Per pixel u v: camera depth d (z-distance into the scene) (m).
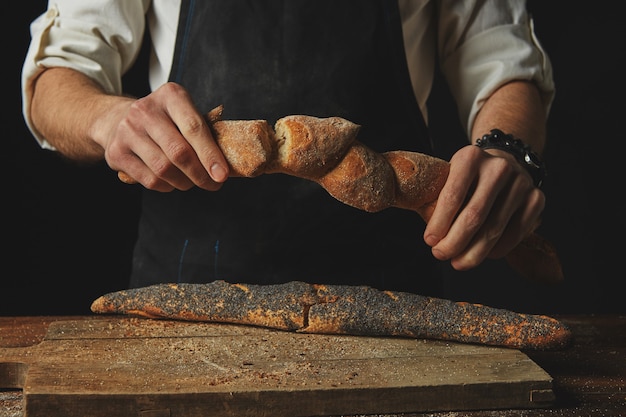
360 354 1.21
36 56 1.60
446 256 1.27
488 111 1.62
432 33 1.74
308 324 1.30
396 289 1.62
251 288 1.35
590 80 2.74
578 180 2.79
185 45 1.61
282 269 1.59
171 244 1.64
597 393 1.17
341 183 1.22
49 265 2.81
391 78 1.61
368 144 1.61
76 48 1.60
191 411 1.05
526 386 1.11
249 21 1.57
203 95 1.60
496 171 1.26
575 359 1.32
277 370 1.14
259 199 1.58
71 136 1.46
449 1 1.69
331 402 1.07
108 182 2.81
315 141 1.21
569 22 2.73
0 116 2.68
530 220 1.32
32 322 1.48
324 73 1.57
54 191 2.78
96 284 2.85
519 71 1.66
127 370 1.13
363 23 1.58
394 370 1.15
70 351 1.20
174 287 1.37
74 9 1.61
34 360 1.17
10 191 2.74
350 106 1.58
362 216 1.59
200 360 1.17
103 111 1.41
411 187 1.26
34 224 2.78
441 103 2.90
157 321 1.36
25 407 1.03
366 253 1.60
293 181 1.57
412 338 1.29
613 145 2.76
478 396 1.10
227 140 1.20
